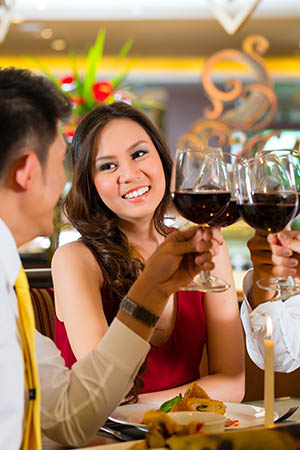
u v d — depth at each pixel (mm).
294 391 2373
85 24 8852
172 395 1924
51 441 1438
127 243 2160
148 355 2111
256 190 1521
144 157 2098
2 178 1160
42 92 1188
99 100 3525
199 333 2182
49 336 2404
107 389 1339
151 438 980
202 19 8633
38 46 9977
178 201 1503
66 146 1266
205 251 1328
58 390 1374
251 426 1416
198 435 928
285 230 1647
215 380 2068
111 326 1371
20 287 1216
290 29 9258
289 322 2012
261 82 6629
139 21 8750
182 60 11609
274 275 1727
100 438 1447
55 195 1229
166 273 1336
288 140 11852
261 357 2064
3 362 1097
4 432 1095
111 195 2086
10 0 4191
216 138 6918
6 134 1140
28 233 1225
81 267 2055
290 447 935
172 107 12180
